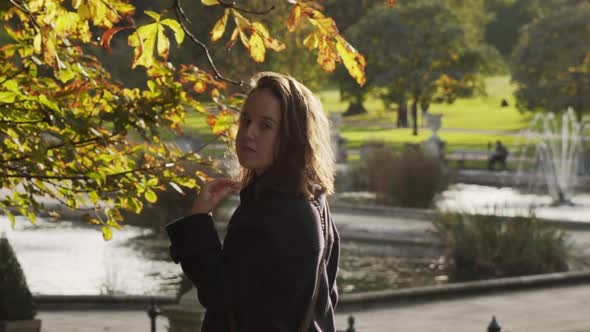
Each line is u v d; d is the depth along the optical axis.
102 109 4.92
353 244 23.09
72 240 21.88
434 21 61.44
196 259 2.66
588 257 21.12
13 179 5.08
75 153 4.58
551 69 58.47
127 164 4.96
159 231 22.77
